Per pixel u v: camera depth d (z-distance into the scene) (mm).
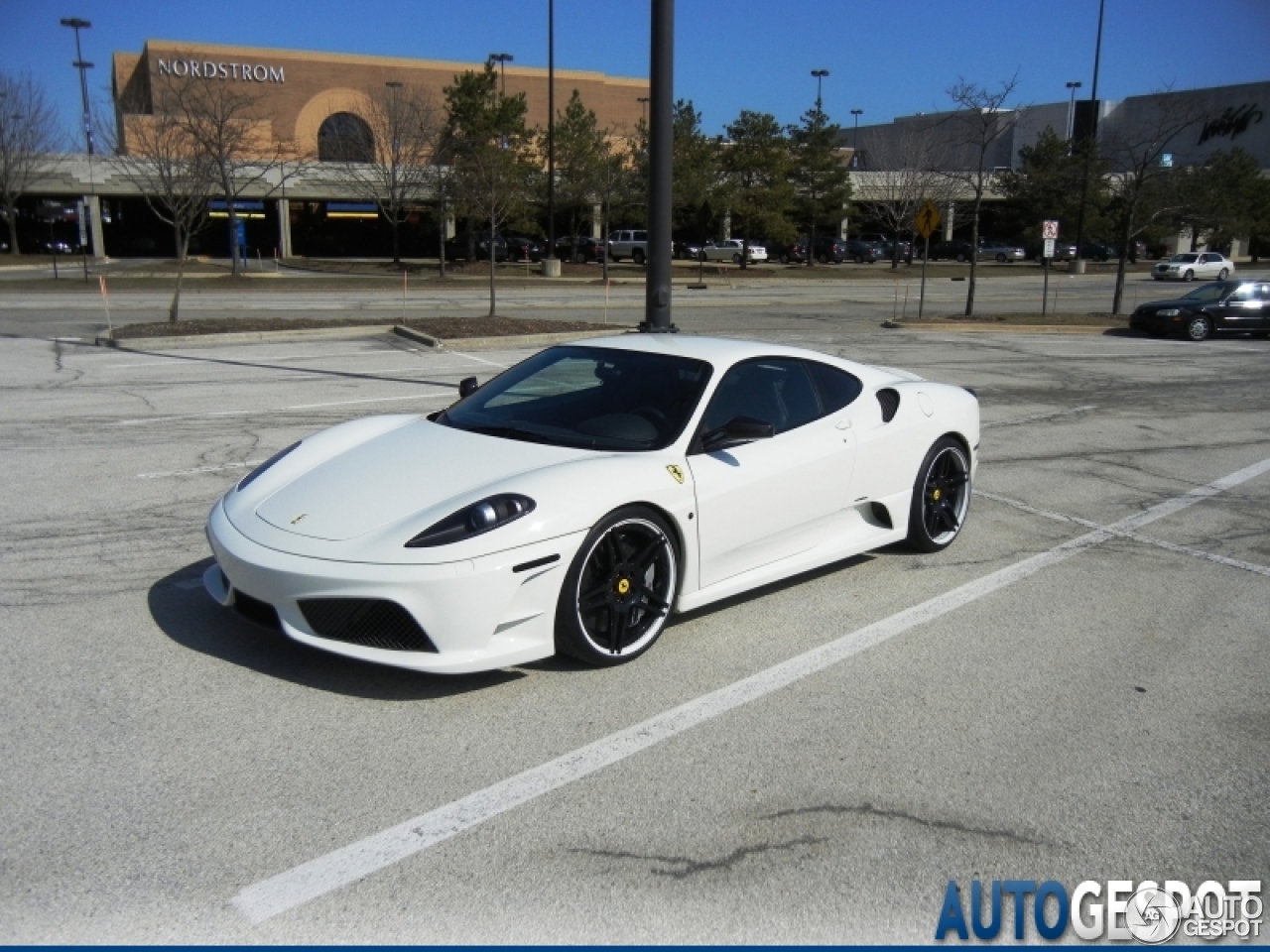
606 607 4395
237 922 2791
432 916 2840
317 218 62312
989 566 6094
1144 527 7074
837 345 19453
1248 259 68500
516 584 4023
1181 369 16438
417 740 3793
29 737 3738
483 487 4285
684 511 4605
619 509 4355
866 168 69500
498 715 4008
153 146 41688
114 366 13953
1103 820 3418
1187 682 4516
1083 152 54344
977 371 15750
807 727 4000
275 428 9523
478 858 3105
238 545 4188
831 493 5398
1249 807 3520
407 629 3943
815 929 2848
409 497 4305
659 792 3494
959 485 6352
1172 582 5891
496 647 4051
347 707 4027
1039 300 34594
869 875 3092
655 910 2896
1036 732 4016
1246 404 12852
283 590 3998
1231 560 6344
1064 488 8195
